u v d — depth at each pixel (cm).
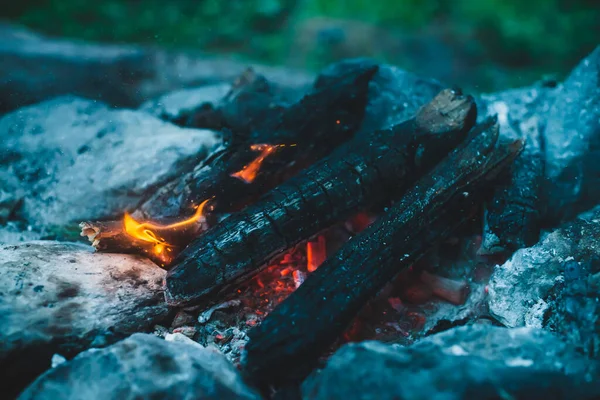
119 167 112
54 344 90
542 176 109
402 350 86
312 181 101
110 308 94
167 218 104
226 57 195
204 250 97
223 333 98
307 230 101
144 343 89
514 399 81
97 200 111
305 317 90
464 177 101
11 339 88
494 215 103
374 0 246
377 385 82
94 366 86
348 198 102
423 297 103
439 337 88
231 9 253
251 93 120
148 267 101
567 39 246
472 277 104
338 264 95
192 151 113
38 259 98
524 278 98
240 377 88
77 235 112
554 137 114
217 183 104
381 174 103
